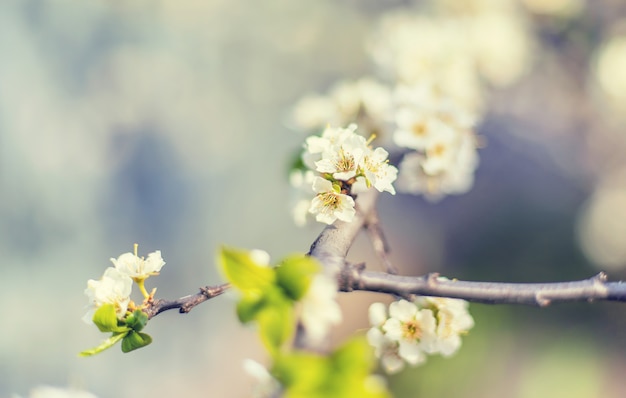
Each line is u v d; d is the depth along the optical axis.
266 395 1.34
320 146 1.96
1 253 8.45
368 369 1.11
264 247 9.55
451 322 1.93
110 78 9.73
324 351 1.23
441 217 9.71
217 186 9.85
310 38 10.66
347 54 10.57
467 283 1.71
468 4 5.82
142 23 10.06
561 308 7.91
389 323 1.91
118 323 1.63
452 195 9.77
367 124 3.26
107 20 9.87
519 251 8.87
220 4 10.49
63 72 9.48
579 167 8.42
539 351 7.54
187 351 8.45
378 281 1.68
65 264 8.72
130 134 9.67
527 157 9.33
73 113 9.39
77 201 9.04
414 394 7.06
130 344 1.62
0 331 7.89
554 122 8.54
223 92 10.34
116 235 9.18
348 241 1.82
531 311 7.89
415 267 9.35
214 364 8.28
